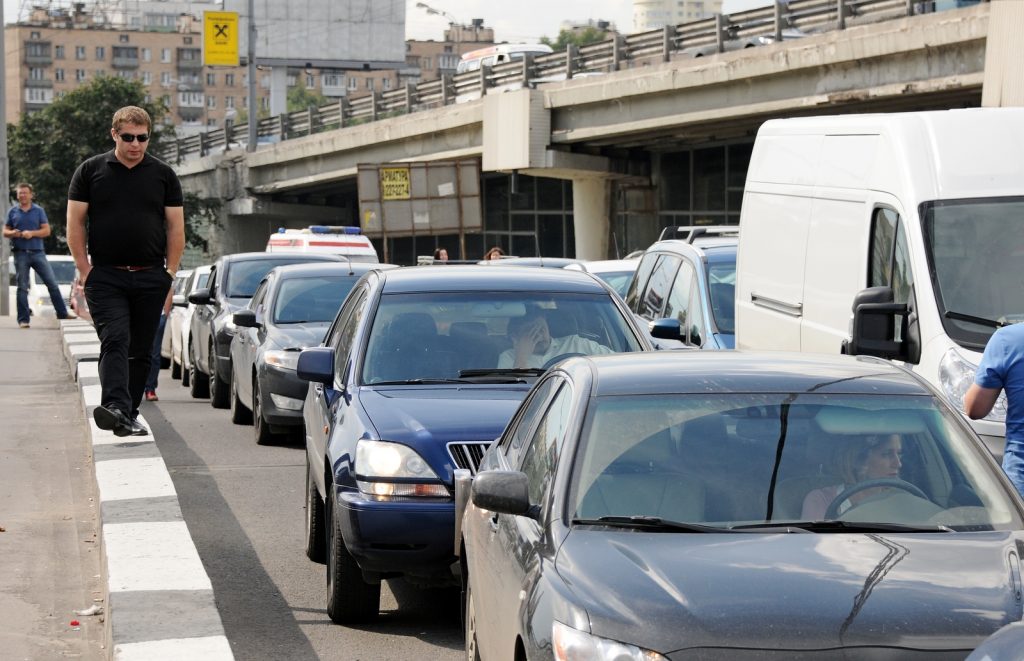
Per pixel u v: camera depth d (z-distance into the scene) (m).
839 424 16.42
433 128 171.62
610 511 15.30
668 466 15.80
